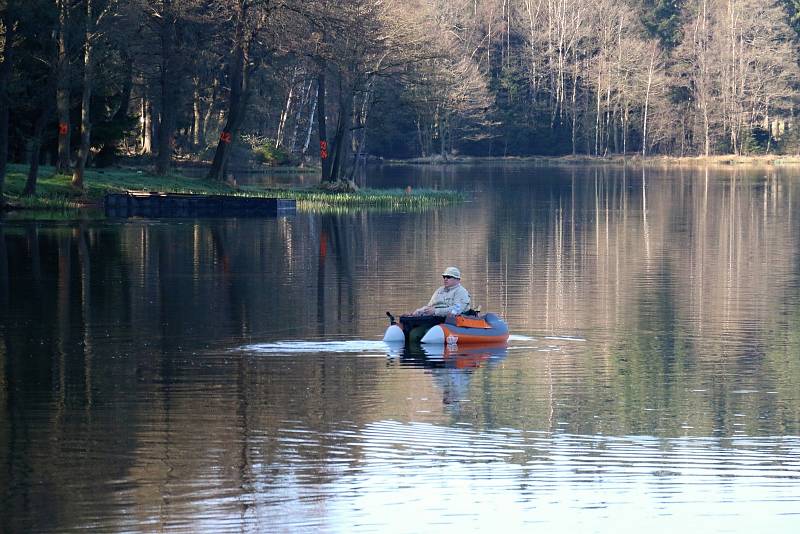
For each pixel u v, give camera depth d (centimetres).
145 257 4853
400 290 3962
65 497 1733
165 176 8700
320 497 1739
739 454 1977
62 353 2814
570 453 1973
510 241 5784
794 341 3058
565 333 3170
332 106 15925
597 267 4722
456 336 2944
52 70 7000
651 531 1631
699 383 2534
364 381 2508
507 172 14675
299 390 2412
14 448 1980
